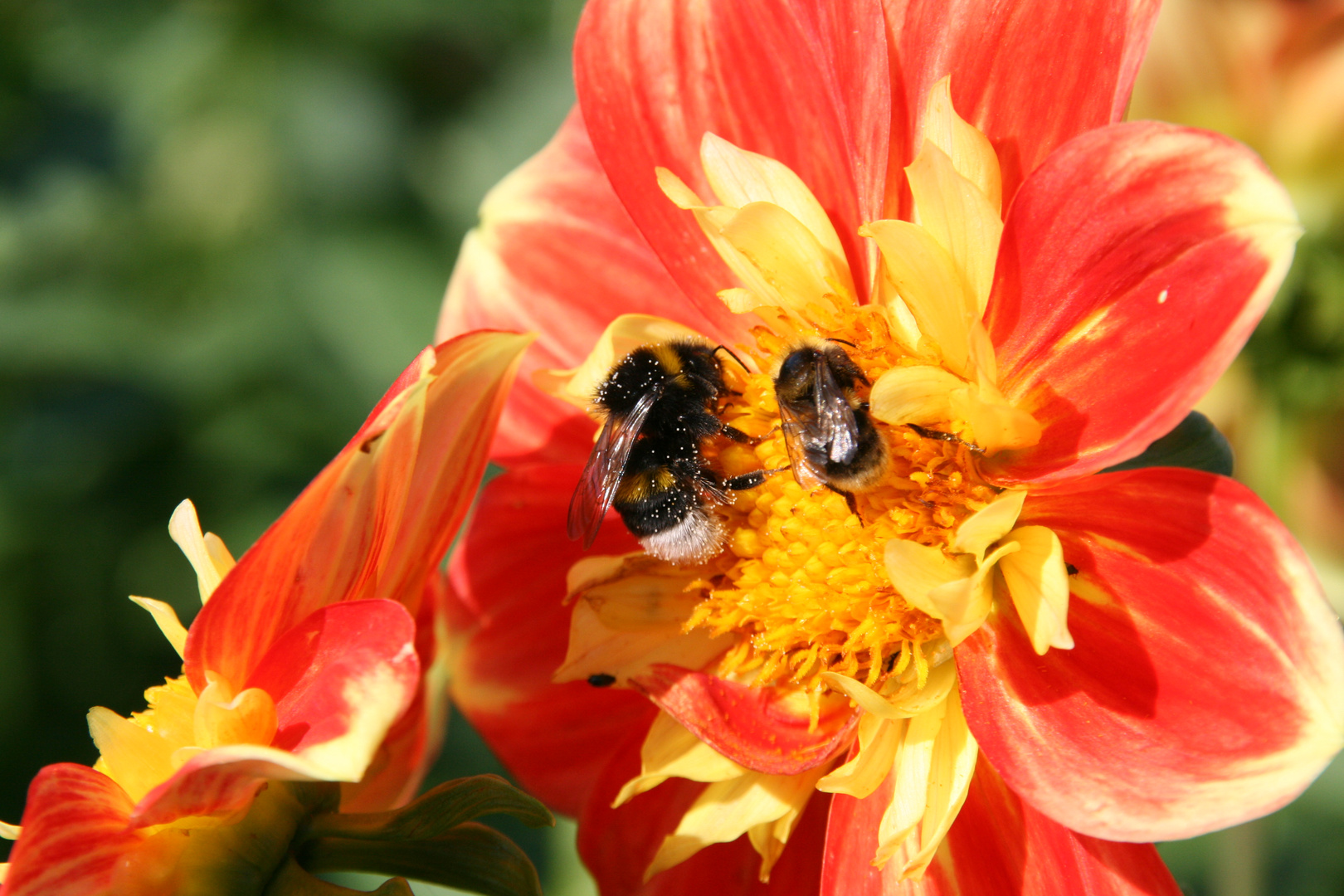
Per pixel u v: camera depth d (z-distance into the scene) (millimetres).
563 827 371
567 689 329
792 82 313
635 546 331
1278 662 280
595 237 334
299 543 292
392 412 290
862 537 307
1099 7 297
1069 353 292
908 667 304
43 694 399
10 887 281
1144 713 286
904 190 308
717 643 313
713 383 319
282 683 290
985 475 301
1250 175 281
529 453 332
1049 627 287
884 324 309
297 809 298
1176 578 287
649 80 319
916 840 297
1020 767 289
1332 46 344
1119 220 288
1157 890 287
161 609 301
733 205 312
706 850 317
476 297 337
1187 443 301
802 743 305
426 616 327
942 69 304
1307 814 369
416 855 301
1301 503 355
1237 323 280
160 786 281
